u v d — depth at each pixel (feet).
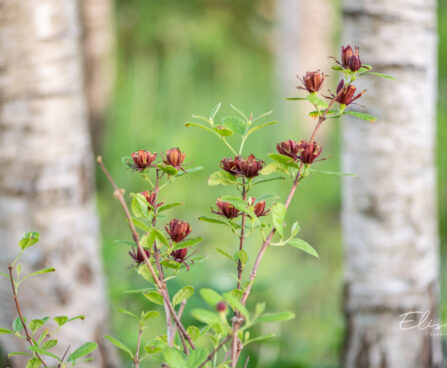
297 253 12.91
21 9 7.42
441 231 14.23
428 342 7.84
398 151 7.60
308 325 9.51
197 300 8.64
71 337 7.65
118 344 6.22
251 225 6.24
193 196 13.82
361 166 7.66
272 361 8.52
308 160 6.08
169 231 6.13
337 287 11.25
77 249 7.69
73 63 7.67
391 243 7.69
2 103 7.47
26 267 7.59
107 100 14.07
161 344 6.20
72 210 7.66
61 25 7.55
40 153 7.54
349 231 7.81
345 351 7.93
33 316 7.61
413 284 7.73
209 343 8.28
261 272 10.71
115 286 8.89
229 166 6.18
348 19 7.60
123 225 12.53
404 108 7.56
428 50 7.59
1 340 7.61
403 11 7.48
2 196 7.55
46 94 7.51
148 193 6.21
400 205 7.65
